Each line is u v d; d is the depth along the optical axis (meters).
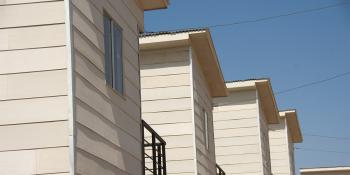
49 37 9.41
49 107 9.20
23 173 9.05
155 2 13.82
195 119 18.28
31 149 9.11
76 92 9.38
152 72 18.66
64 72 9.28
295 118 33.00
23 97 9.27
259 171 24.80
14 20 9.52
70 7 9.52
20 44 9.44
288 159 32.34
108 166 10.56
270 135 32.81
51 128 9.13
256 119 25.25
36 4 9.54
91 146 9.79
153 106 18.44
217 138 25.44
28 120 9.19
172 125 18.19
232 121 25.47
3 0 9.58
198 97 19.11
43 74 9.31
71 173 8.97
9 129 9.20
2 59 9.41
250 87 25.27
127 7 12.87
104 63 10.80
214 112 25.75
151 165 17.70
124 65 12.27
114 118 11.14
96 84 10.28
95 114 10.12
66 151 9.04
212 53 19.17
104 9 11.16
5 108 9.26
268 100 26.69
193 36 18.31
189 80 18.34
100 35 10.71
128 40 12.74
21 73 9.35
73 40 9.48
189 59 18.47
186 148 17.94
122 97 11.79
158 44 18.41
